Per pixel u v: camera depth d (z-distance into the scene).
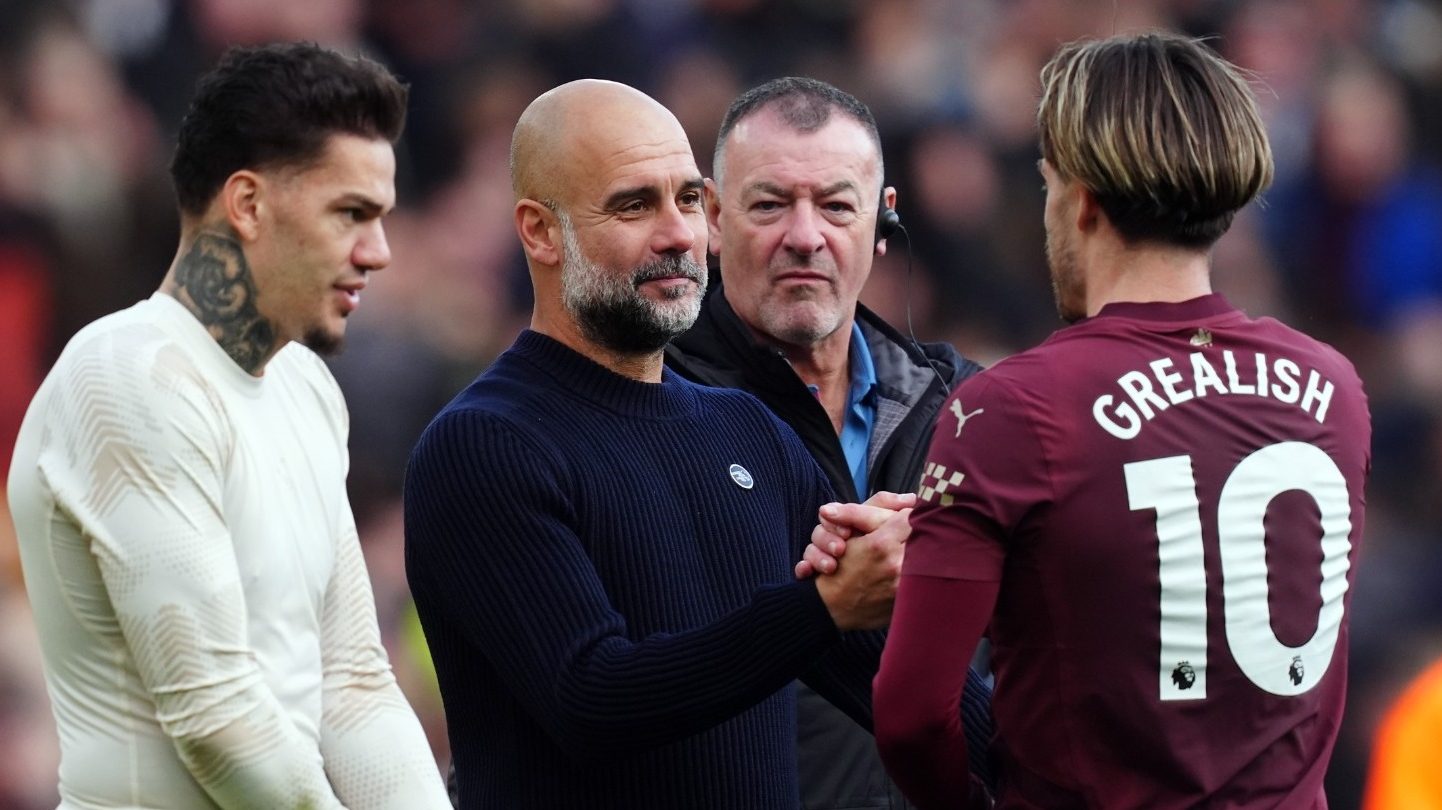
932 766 10.23
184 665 10.21
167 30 33.38
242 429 10.72
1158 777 9.79
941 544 9.88
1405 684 28.30
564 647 10.96
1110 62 10.09
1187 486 9.75
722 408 12.71
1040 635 9.91
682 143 12.00
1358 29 41.56
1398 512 34.00
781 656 10.79
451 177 35.25
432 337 30.12
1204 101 9.94
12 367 29.09
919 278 33.56
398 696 11.78
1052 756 9.95
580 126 11.84
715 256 16.28
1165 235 10.09
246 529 10.67
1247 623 9.80
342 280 10.76
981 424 9.88
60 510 10.38
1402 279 39.03
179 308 10.72
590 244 11.77
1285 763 9.96
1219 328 10.09
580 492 11.58
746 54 36.69
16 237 29.70
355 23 35.56
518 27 36.25
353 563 11.77
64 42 31.70
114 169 31.50
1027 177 36.09
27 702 22.69
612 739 10.80
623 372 12.16
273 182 10.59
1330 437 10.14
